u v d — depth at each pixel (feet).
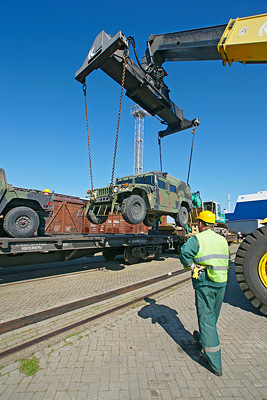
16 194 18.10
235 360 8.70
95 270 25.68
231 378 7.63
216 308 8.70
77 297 15.76
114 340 10.05
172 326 11.46
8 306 14.01
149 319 12.28
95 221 27.61
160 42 21.08
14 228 17.39
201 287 8.33
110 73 19.72
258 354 9.12
